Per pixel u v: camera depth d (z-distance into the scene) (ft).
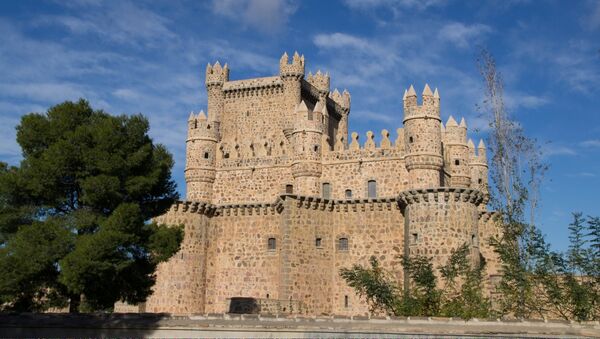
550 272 151.12
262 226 189.26
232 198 197.16
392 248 176.86
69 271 116.67
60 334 134.62
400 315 143.43
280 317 136.56
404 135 181.06
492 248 186.29
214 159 201.26
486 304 144.97
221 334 131.85
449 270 153.07
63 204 134.10
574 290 142.51
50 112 137.08
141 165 136.15
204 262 189.78
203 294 188.03
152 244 131.95
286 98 224.53
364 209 181.57
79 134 129.18
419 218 166.81
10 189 128.16
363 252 179.11
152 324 134.00
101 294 127.85
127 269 128.77
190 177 198.90
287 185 192.75
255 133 225.35
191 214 189.67
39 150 133.90
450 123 194.59
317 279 177.37
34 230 121.49
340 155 189.37
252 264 187.52
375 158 185.57
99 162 128.36
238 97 230.68
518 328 127.34
